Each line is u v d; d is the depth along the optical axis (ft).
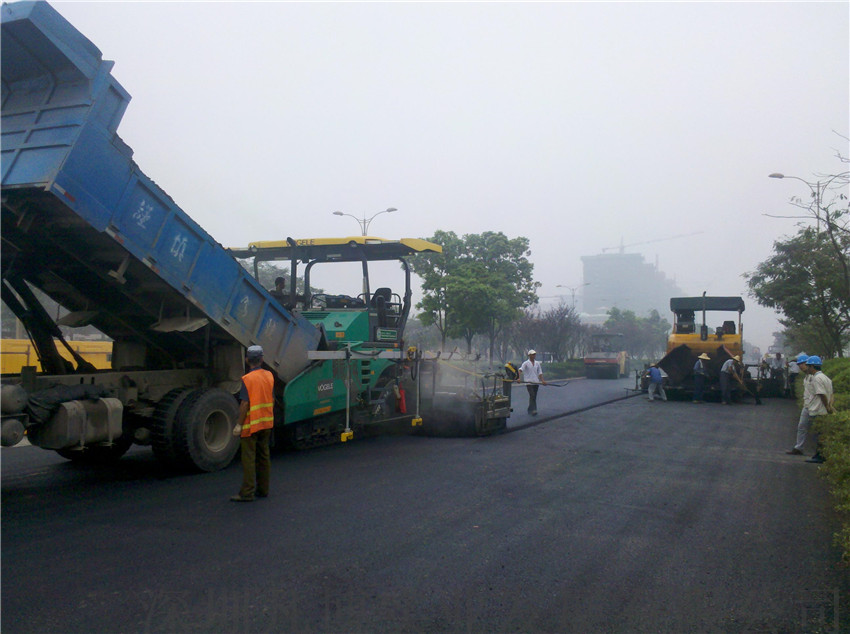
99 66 21.57
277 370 29.71
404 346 38.52
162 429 25.00
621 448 35.63
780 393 77.61
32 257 24.93
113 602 13.50
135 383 25.85
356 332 34.55
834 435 29.22
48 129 21.20
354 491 23.70
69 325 29.04
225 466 27.07
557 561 16.67
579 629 12.78
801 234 77.56
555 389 89.25
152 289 25.55
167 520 19.42
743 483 26.91
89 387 23.24
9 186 20.49
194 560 16.06
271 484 24.57
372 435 38.70
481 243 97.60
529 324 137.90
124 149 22.35
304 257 36.55
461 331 94.63
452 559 16.62
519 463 30.25
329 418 33.24
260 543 17.46
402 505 21.86
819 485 26.78
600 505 22.61
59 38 20.51
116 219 22.20
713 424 48.49
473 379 39.86
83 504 21.24
